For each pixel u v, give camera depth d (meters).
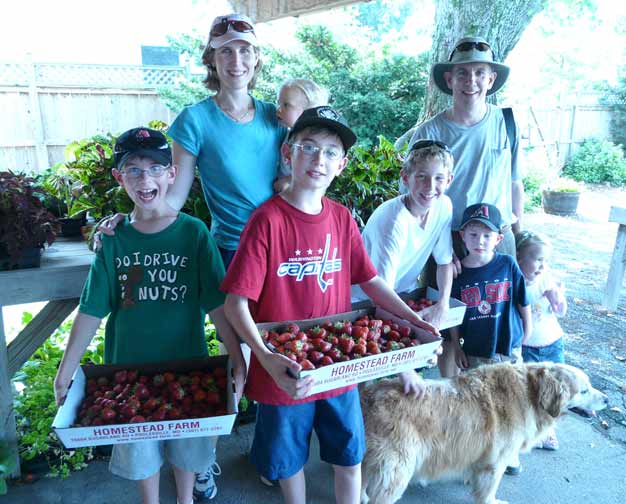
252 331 1.81
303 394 1.68
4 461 2.52
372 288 2.16
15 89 10.25
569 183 10.49
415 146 2.53
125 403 1.76
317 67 11.68
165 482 2.68
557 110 14.09
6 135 10.38
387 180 3.67
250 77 2.56
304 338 1.84
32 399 2.96
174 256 2.03
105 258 1.99
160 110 11.83
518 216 3.40
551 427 2.56
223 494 2.61
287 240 1.91
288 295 1.97
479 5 5.48
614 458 2.97
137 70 11.77
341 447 2.04
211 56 2.57
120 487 2.64
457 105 3.04
